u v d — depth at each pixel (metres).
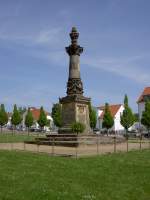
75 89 51.88
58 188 19.52
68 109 51.25
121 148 40.34
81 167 25.50
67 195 18.52
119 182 22.77
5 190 18.06
